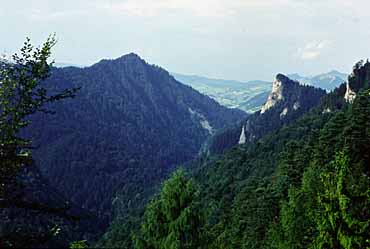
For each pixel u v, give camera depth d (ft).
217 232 220.64
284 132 532.73
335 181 62.85
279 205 163.12
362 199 60.08
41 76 46.16
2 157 43.60
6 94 44.27
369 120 155.94
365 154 142.20
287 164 206.59
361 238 58.65
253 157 517.14
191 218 68.03
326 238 62.23
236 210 251.80
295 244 106.73
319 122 481.87
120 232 448.24
